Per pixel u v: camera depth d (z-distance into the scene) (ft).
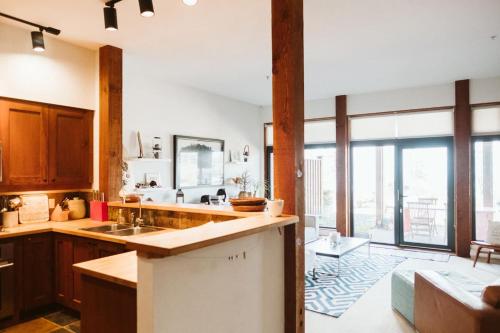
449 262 17.60
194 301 5.49
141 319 4.87
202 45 13.55
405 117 21.13
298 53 8.62
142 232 10.82
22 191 11.60
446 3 10.16
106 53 13.34
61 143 12.70
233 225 6.72
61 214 12.49
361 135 22.49
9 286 10.23
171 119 19.22
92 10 10.39
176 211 10.50
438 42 13.32
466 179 18.92
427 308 9.22
